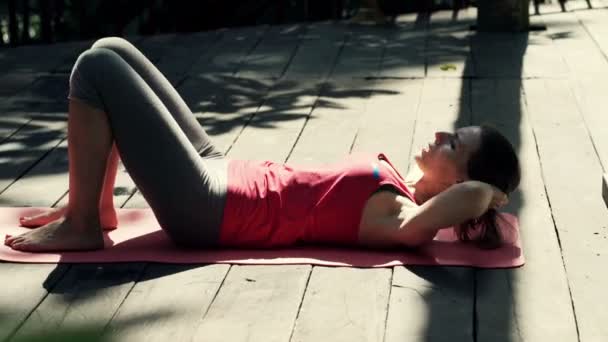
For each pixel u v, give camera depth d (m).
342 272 3.11
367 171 3.30
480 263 3.15
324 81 5.80
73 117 3.19
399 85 5.64
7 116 5.15
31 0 8.64
